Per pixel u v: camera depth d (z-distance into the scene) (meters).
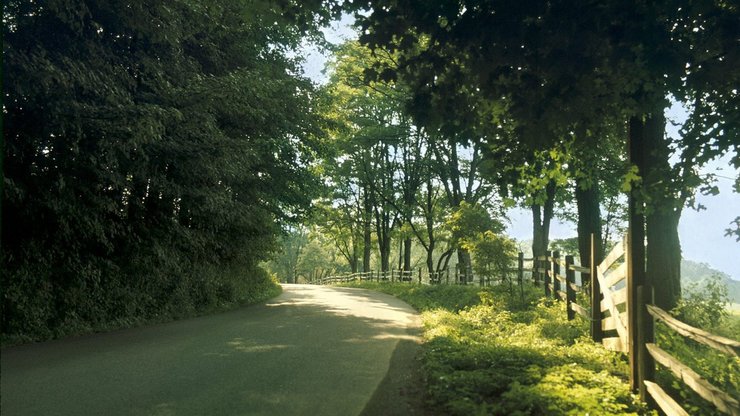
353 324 13.52
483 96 6.68
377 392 6.74
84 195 11.54
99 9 11.33
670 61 5.64
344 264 92.06
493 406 5.90
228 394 6.48
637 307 6.58
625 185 6.91
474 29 6.09
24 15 10.20
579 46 5.77
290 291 31.38
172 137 13.52
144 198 14.59
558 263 14.30
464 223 20.94
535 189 8.70
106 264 12.62
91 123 10.64
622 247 7.68
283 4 7.41
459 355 8.31
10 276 10.45
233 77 14.47
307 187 24.78
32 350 9.50
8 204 10.38
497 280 16.86
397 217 45.41
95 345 10.08
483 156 7.95
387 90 33.31
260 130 20.16
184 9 13.45
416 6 6.23
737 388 6.89
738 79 6.64
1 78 8.02
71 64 10.12
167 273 15.34
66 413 5.65
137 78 13.48
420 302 20.44
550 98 6.11
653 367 6.37
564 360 8.23
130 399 6.22
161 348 9.72
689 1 5.81
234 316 15.67
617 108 7.17
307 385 6.99
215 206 15.15
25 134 10.30
